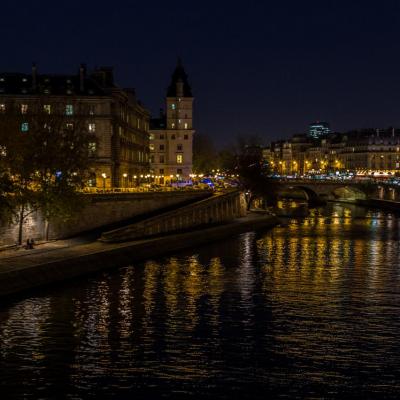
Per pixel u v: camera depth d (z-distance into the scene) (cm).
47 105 14100
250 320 6012
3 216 8700
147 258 9675
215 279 7944
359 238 12525
